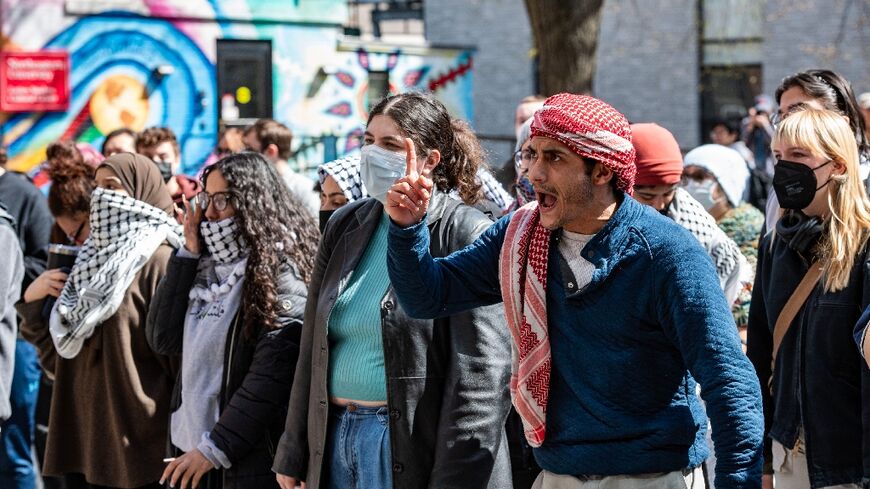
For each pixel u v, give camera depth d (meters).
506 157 17.03
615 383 3.01
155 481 4.98
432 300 3.21
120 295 4.93
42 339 5.35
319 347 3.73
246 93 13.55
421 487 3.51
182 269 4.60
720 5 20.78
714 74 21.00
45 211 6.96
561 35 12.59
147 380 4.98
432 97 3.63
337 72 14.13
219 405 4.41
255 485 4.28
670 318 2.96
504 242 3.20
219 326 4.44
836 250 3.58
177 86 13.09
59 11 12.37
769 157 12.80
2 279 5.25
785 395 3.80
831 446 3.61
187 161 13.19
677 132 21.17
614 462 3.02
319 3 13.89
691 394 3.12
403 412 3.51
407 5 19.16
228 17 13.33
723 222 5.66
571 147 2.95
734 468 2.83
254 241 4.41
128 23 12.74
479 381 3.48
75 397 5.12
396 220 3.12
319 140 14.04
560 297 3.08
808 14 20.19
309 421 3.77
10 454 6.56
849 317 3.58
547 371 3.10
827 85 5.04
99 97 12.64
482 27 21.89
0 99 12.07
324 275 3.82
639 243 2.99
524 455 4.16
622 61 21.48
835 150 3.64
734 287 4.83
